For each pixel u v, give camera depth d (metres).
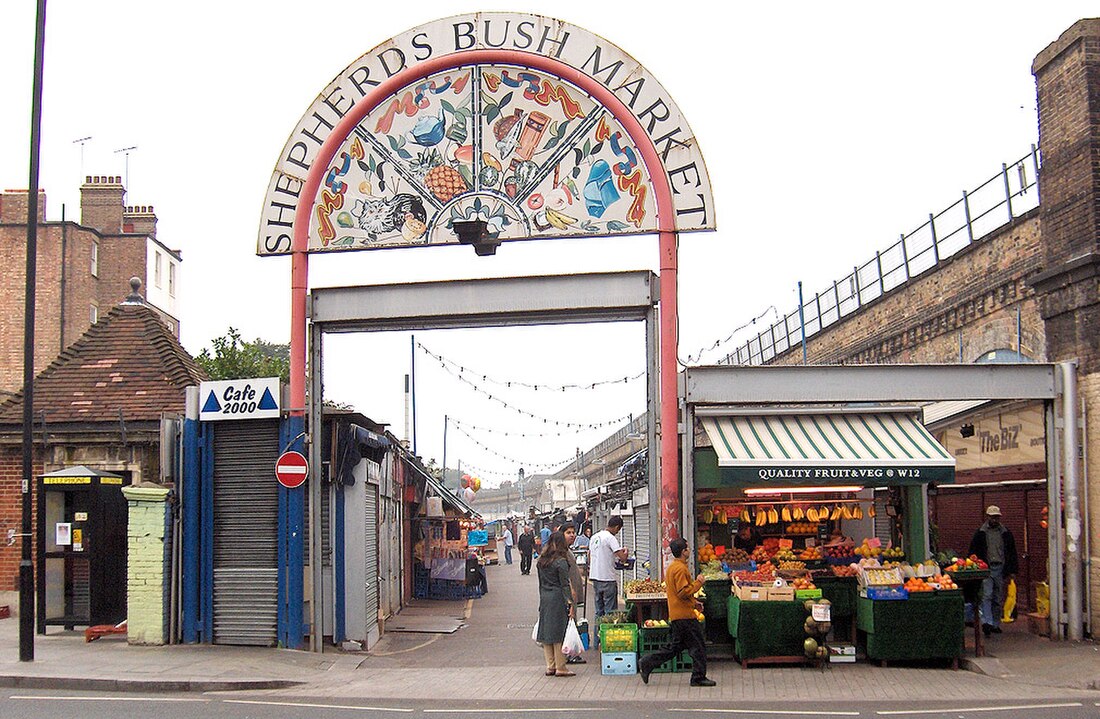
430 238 15.66
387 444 17.64
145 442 18.95
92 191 45.62
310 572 15.66
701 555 15.20
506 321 15.67
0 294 41.62
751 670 13.50
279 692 12.32
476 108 15.74
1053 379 15.36
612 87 15.41
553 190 15.52
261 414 15.64
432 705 11.44
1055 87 16.08
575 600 13.84
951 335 21.42
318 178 15.89
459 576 27.23
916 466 14.13
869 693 11.84
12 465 19.20
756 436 14.90
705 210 15.16
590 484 57.19
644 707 11.06
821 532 17.89
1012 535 16.89
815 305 31.47
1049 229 16.20
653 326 15.30
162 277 47.38
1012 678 12.74
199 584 15.70
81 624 16.44
